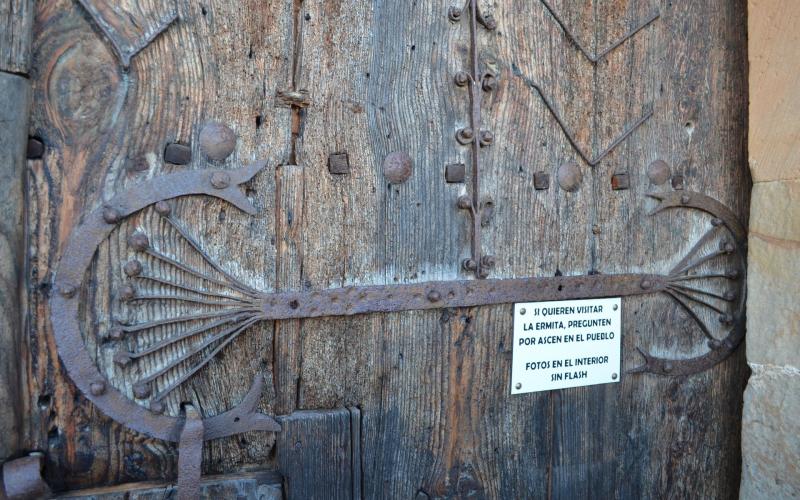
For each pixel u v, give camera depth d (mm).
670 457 1690
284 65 1271
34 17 1087
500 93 1450
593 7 1537
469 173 1425
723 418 1740
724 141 1701
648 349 1640
